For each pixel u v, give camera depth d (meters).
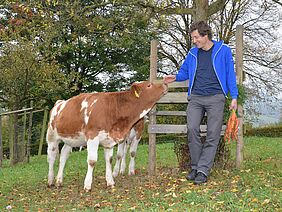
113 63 15.97
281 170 4.44
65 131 4.38
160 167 5.60
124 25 5.59
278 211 2.80
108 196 3.77
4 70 9.09
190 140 3.95
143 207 3.17
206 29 3.83
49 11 5.34
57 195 4.13
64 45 13.13
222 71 3.89
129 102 4.17
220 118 3.88
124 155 5.27
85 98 4.30
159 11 4.98
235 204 3.00
